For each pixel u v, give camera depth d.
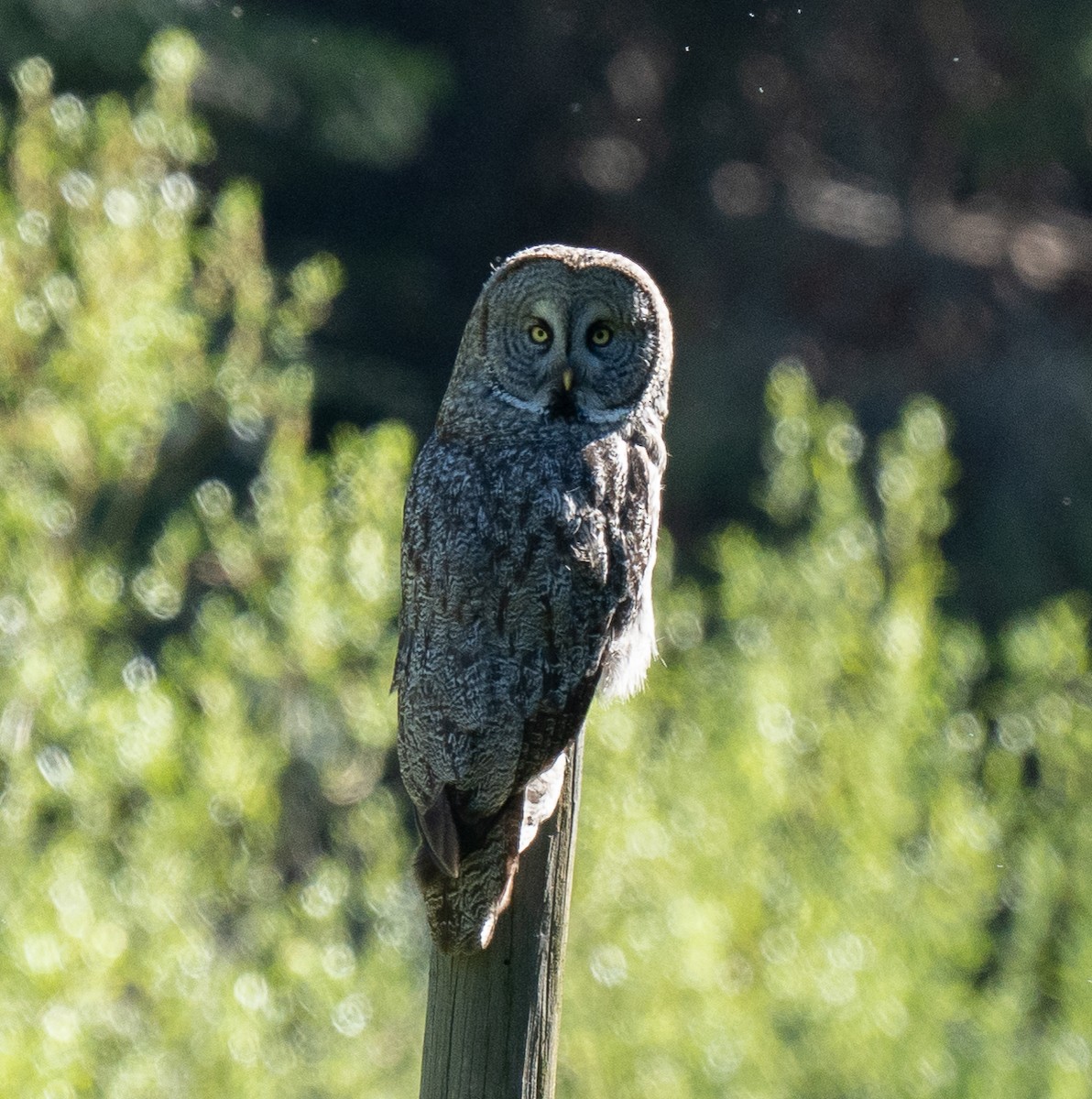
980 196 32.50
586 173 31.28
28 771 11.17
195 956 11.41
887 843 12.84
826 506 13.38
